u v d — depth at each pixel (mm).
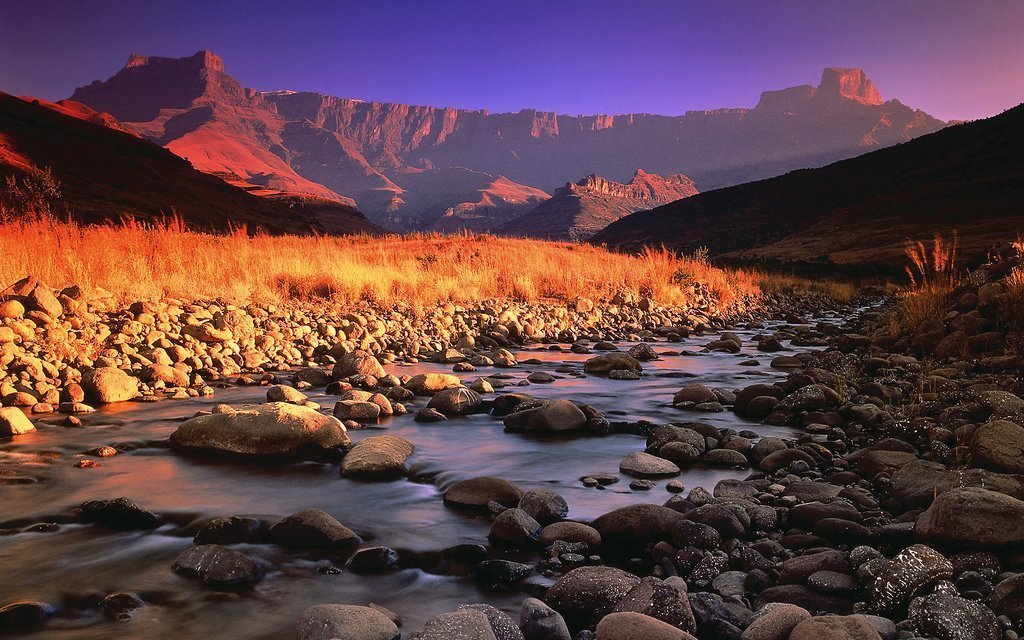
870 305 30359
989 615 2945
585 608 3297
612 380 9750
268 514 4504
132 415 7016
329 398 8109
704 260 30719
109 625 3084
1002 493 4129
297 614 3232
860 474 5434
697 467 5793
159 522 4336
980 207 102188
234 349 10070
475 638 2750
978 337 9711
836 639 2635
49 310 9617
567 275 20938
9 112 92062
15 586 3426
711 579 3658
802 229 134000
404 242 29078
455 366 10289
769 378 9992
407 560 3883
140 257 14195
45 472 5223
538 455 5988
